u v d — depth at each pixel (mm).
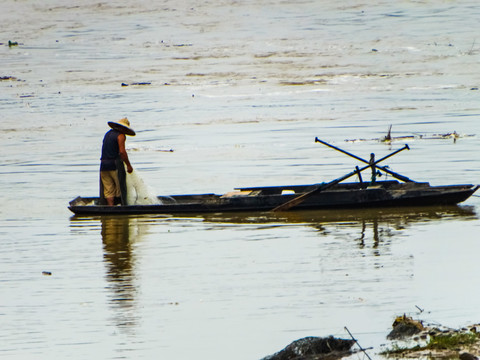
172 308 28922
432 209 43344
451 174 51594
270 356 23906
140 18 178375
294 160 58031
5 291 31297
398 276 31547
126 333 26688
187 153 62125
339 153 60312
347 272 32312
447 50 126938
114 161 44312
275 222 41562
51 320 28062
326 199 43750
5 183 52875
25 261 35438
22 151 64438
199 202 44750
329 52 129500
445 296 29016
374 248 35875
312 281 31344
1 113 84312
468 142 62719
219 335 26281
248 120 77375
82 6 195125
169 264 34406
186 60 125812
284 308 28453
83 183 52562
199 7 188375
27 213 44750
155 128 74562
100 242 38375
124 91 98500
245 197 43688
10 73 117250
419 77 104188
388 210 43406
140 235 39562
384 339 25141
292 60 122188
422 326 25594
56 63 127000
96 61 128125
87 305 29469
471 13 165750
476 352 22859
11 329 27312
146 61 126250
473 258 33688
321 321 27109
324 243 37062
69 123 77938
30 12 190250
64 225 41938
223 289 30766
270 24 164000
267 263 34062
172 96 93562
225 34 154500
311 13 175750
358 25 158250
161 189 49969
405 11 172750
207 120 78062
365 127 71625
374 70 110938
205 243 37688
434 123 72625
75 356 24938
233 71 112875
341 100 88375
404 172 52750
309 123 74812
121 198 44250
